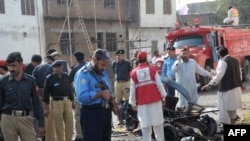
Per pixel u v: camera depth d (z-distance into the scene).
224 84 8.73
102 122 5.97
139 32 35.44
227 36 18.92
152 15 36.56
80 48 30.55
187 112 8.61
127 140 9.07
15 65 6.06
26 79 6.20
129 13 35.00
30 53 27.44
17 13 26.56
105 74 6.19
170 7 38.44
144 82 7.69
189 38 18.06
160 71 15.38
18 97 6.10
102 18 32.53
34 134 6.29
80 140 9.05
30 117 6.23
